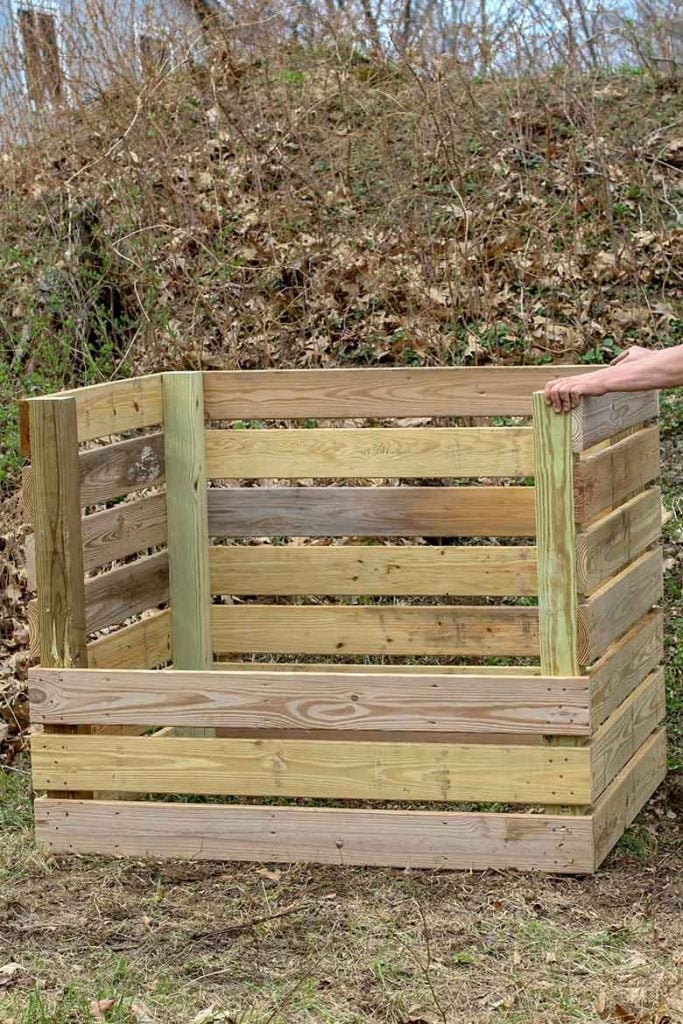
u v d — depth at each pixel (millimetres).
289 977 2980
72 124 8234
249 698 3584
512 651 4617
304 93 8156
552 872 3488
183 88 8133
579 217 7285
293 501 4676
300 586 4711
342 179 7734
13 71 8328
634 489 3949
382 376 4469
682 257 7066
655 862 3648
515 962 3010
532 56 7977
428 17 7922
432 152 7434
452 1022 2760
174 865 3643
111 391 4164
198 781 3643
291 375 4531
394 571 4668
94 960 3098
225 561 4727
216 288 7207
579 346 6613
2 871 3625
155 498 4535
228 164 7891
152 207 7422
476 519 4566
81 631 3758
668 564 5379
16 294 7254
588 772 3441
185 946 3156
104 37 8234
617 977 2938
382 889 3432
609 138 7809
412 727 3508
